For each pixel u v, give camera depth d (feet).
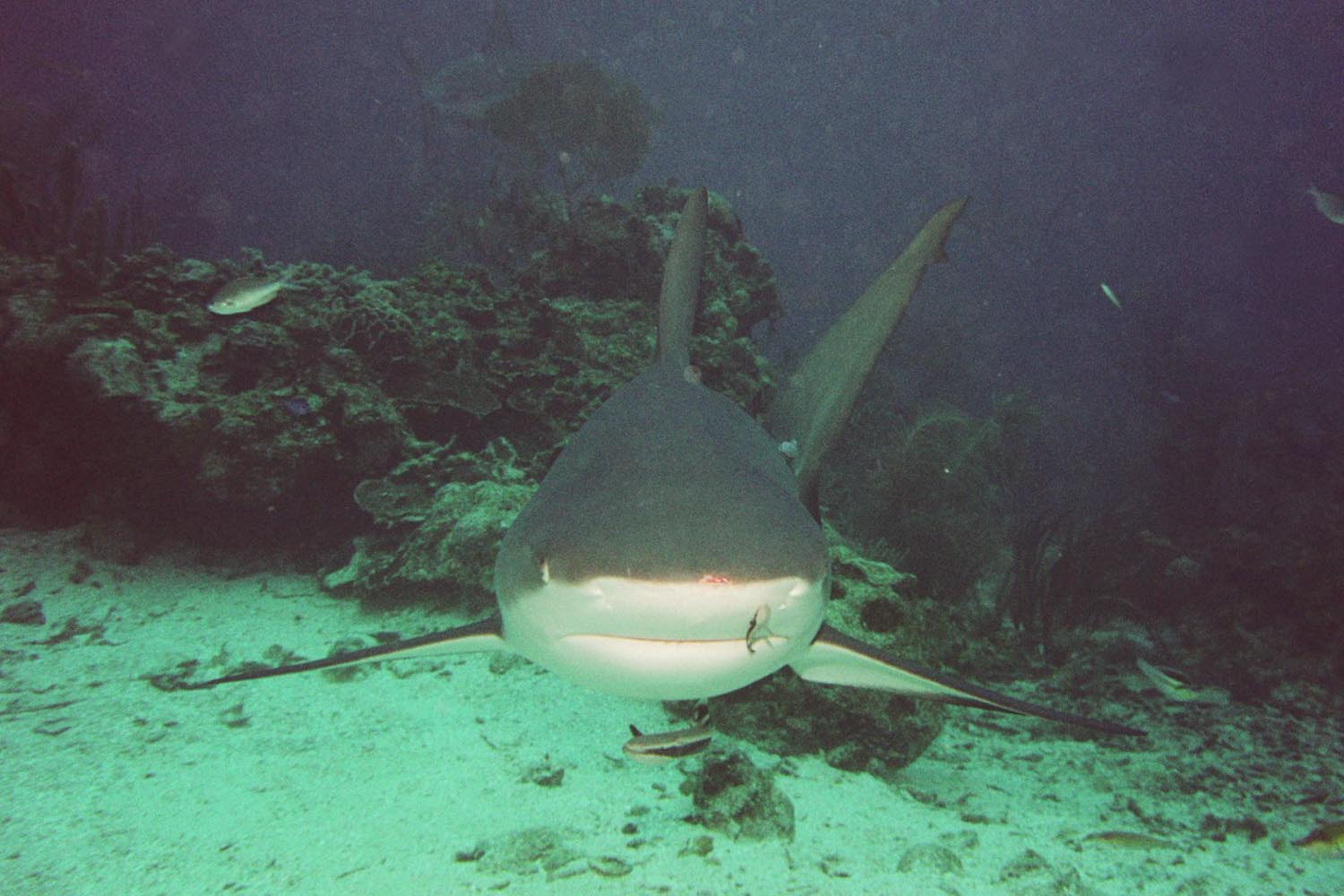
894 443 41.11
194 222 89.61
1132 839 13.53
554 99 57.26
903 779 16.28
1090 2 288.30
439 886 10.17
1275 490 48.52
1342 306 137.18
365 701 16.49
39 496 23.15
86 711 15.02
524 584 7.95
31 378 22.65
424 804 12.48
